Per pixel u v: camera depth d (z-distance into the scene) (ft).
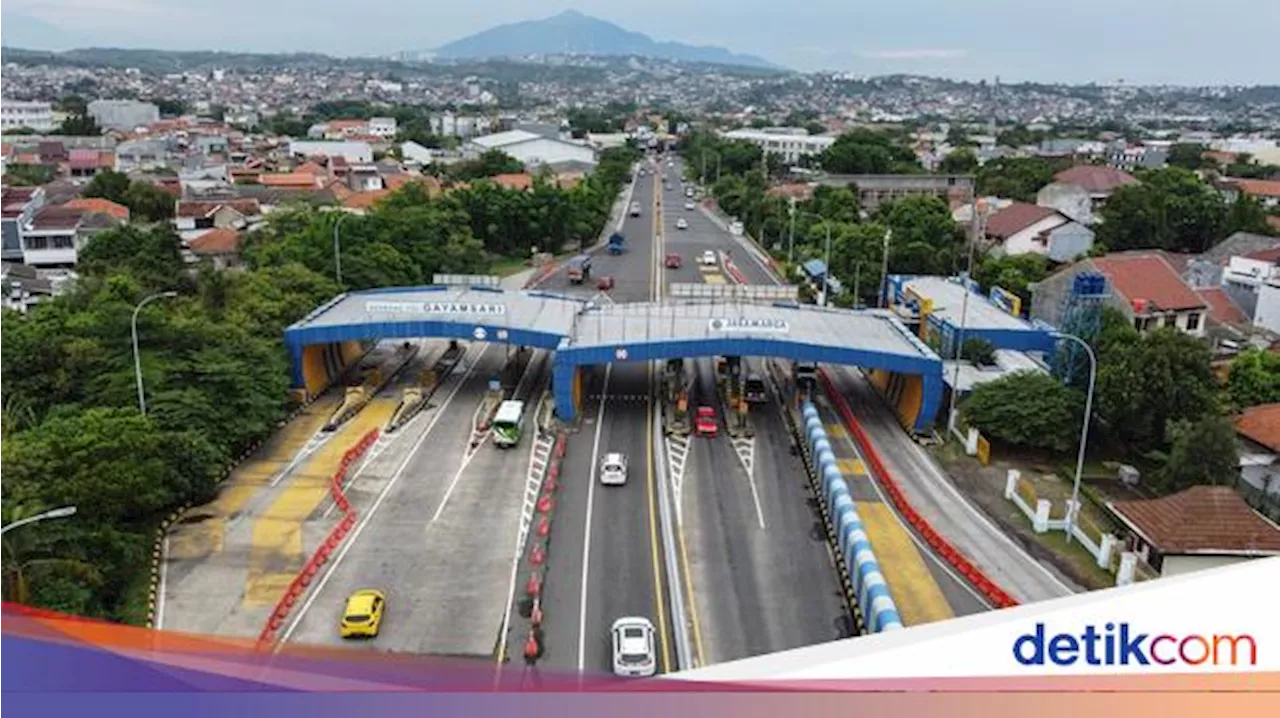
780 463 176.55
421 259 304.91
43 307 200.44
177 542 139.64
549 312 223.10
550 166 629.92
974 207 337.52
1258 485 169.78
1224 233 382.01
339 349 226.38
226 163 561.02
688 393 215.72
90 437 129.90
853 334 204.74
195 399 158.10
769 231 431.43
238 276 234.38
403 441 184.03
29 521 104.17
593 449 181.47
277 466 169.07
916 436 190.49
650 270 368.89
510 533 145.89
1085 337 189.98
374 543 141.79
